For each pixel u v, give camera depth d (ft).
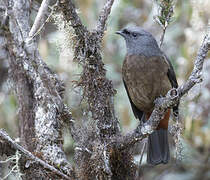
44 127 29.63
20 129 32.91
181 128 33.22
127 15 48.32
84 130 29.76
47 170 28.09
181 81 39.93
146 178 44.60
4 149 27.07
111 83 29.73
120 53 46.44
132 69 34.96
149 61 34.45
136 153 40.37
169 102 26.37
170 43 45.88
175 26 46.26
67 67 35.88
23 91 32.17
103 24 29.19
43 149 29.25
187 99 38.70
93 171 28.55
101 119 29.30
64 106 30.25
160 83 34.60
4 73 39.32
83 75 29.27
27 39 29.07
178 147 32.14
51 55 38.11
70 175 28.71
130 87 35.81
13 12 30.04
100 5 42.57
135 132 28.66
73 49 28.86
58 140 29.78
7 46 32.45
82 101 30.04
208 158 43.86
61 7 27.14
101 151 28.30
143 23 48.01
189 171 45.03
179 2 44.86
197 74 24.86
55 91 29.91
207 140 41.63
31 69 30.25
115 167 29.66
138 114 37.88
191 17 40.45
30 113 32.09
